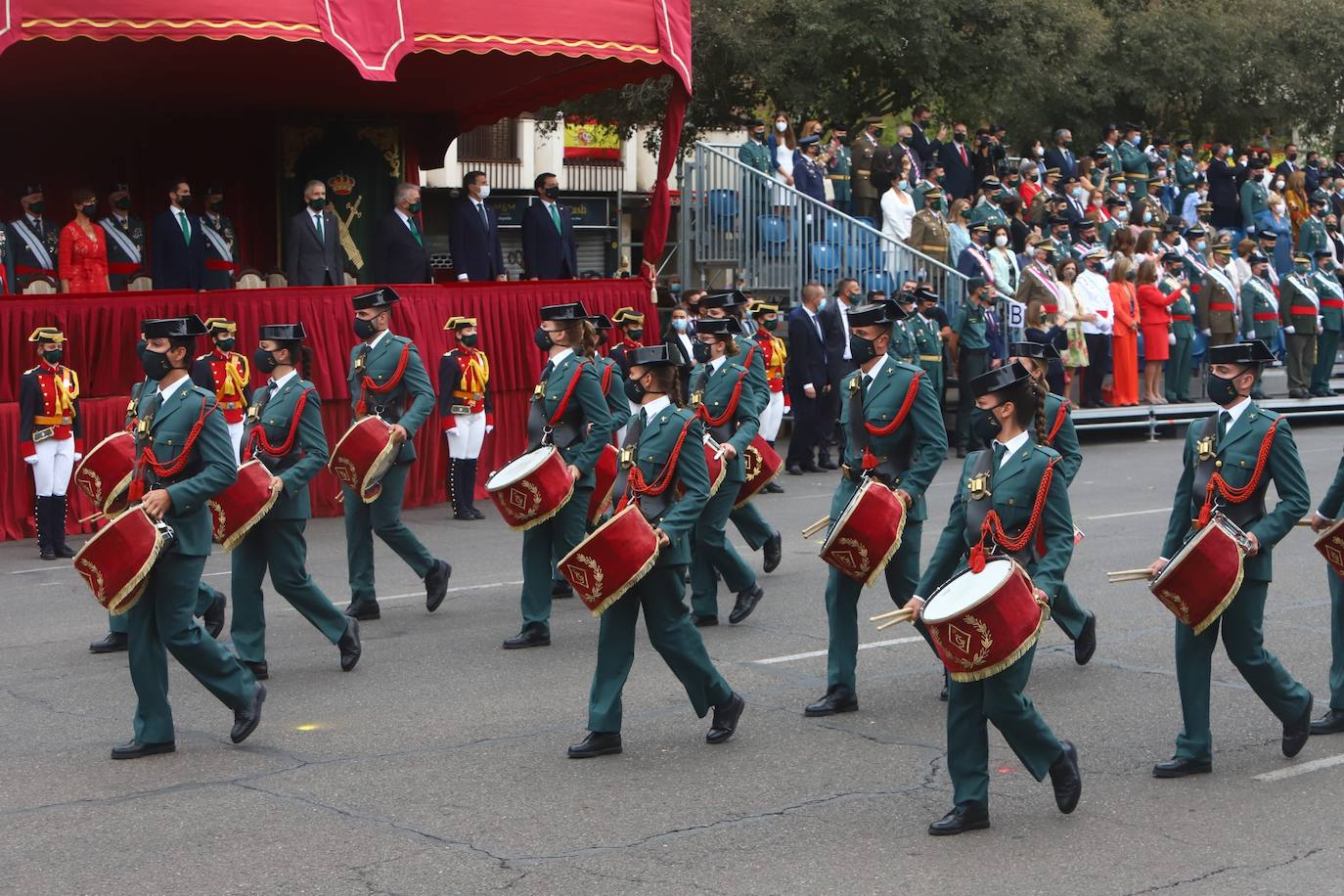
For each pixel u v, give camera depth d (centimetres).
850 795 727
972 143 2920
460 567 1357
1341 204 3228
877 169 2422
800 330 1945
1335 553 813
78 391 1527
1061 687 931
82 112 2075
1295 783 741
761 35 2609
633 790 736
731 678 958
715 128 2808
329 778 759
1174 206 2966
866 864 636
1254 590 750
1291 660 995
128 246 1834
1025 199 2577
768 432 1858
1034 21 2786
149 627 791
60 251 1725
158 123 2122
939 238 2238
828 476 1948
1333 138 3591
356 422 1109
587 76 1995
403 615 1155
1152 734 829
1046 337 2169
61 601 1234
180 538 782
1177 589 730
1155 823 685
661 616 790
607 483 1157
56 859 649
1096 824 684
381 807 713
